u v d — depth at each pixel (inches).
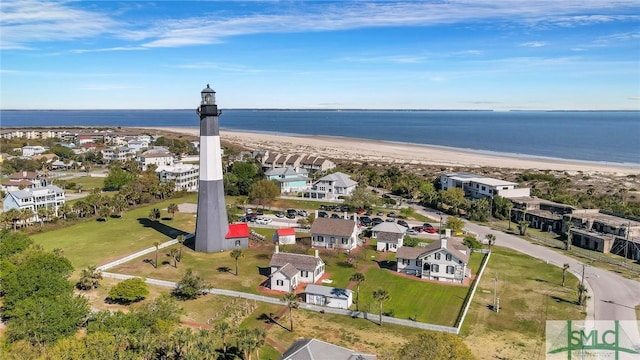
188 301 2923.2
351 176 7514.8
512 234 4643.2
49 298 2449.6
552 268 3590.1
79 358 1857.8
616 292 3102.9
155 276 3378.4
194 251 4020.7
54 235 4503.0
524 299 2977.4
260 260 3782.0
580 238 4293.8
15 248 3267.7
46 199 5472.4
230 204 5792.3
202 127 3917.3
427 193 6008.9
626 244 3897.6
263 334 2212.1
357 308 2822.3
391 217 5241.1
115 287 2849.4
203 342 2018.9
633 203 5634.8
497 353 2290.8
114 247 4106.8
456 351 1909.4
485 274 3447.3
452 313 2765.7
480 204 5300.2
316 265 3292.3
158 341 2032.5
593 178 7869.1
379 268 3592.5
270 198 5767.7
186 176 7194.9
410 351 1940.2
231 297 2999.5
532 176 7657.5
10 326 2224.4
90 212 5349.4
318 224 4160.9
